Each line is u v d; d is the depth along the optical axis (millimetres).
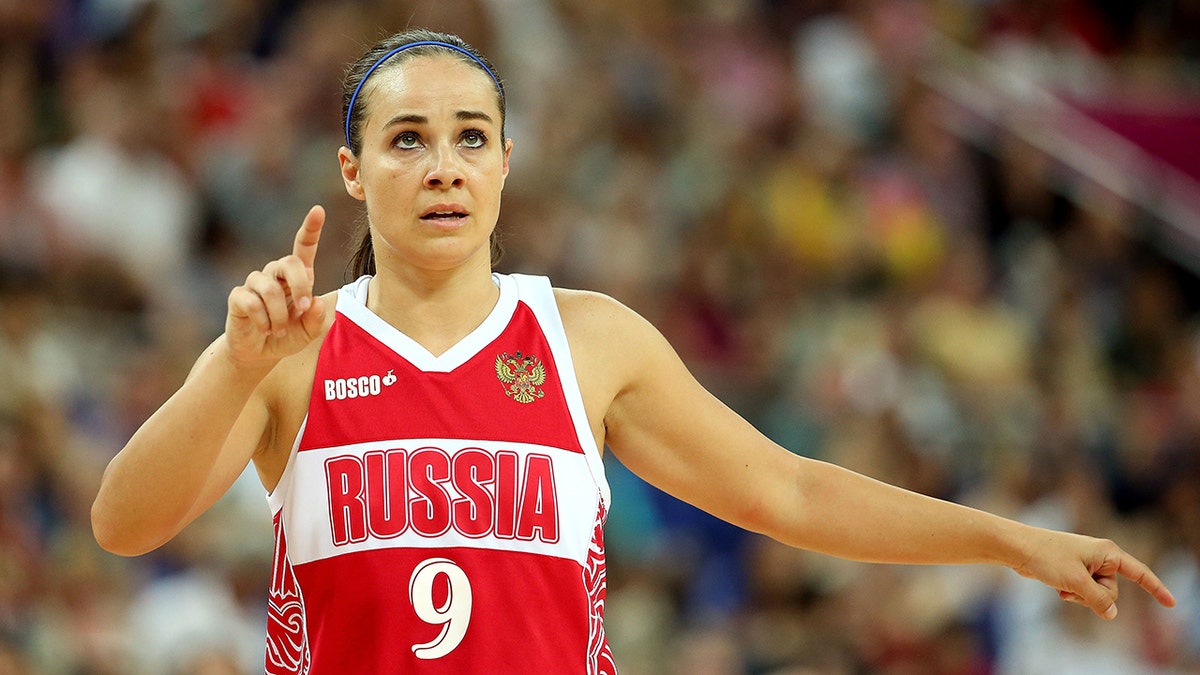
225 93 36781
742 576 30391
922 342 36562
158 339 30656
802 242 38812
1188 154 42156
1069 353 38281
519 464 10797
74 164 33656
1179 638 31688
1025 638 29797
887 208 39844
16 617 25188
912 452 32656
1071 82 43594
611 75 40531
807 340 36125
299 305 9875
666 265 36812
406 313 11258
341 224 34375
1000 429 34750
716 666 28188
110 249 32469
